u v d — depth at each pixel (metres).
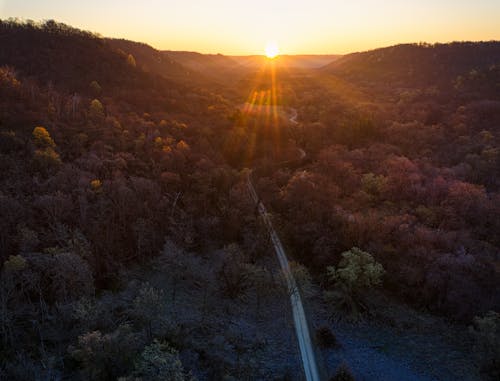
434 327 59.81
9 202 60.59
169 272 66.25
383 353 54.59
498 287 61.62
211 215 84.50
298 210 86.75
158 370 38.84
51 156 77.25
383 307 64.00
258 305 61.00
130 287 61.12
